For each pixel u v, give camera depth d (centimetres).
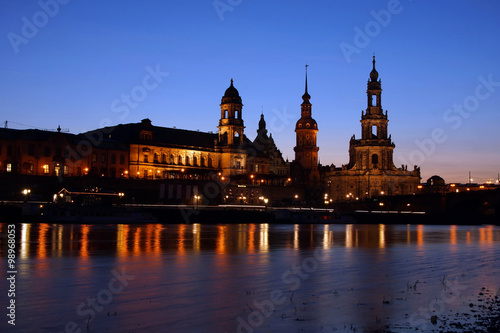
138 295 3900
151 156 19812
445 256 6744
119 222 12988
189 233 9925
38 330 3025
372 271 5219
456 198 19012
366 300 3881
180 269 5109
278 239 8988
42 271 4838
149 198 17462
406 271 5281
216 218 15050
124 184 16912
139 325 3153
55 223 11931
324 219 16950
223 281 4503
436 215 18338
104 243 7438
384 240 9275
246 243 8044
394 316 3450
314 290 4197
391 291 4216
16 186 15038
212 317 3356
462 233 11994
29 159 16338
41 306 3522
